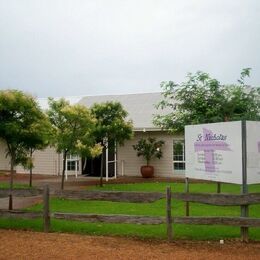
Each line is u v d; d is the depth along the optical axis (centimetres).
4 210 990
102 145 2003
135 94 3069
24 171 2659
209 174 963
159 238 897
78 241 867
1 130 1223
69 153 1747
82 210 1234
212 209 1250
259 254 776
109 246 829
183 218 875
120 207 1287
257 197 869
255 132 883
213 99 1435
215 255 768
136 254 772
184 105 1480
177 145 2420
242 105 1442
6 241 867
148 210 1231
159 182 2145
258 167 884
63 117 1688
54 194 969
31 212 973
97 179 2300
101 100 3011
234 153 891
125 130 2000
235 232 948
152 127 2386
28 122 1265
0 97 1217
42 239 884
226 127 912
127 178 2366
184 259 741
